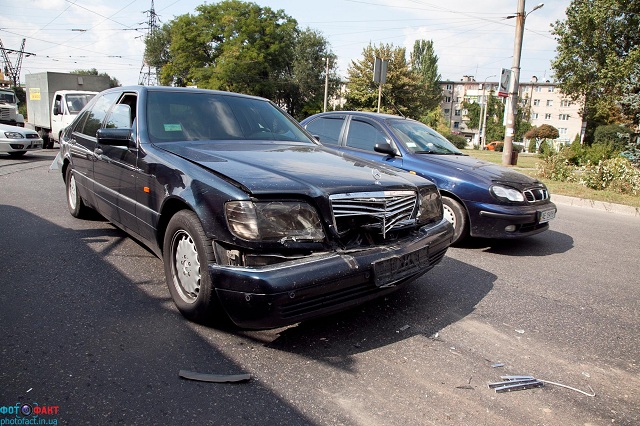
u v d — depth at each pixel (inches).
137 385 98.3
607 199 414.9
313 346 120.5
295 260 108.9
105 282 155.5
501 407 99.0
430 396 101.4
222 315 125.3
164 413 89.7
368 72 2000.5
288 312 105.0
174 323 127.8
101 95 214.5
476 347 126.3
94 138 195.9
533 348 128.2
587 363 121.5
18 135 511.2
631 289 183.8
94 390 95.7
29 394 93.2
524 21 663.1
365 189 121.5
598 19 1064.2
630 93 607.8
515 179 228.1
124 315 131.3
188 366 106.9
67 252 185.0
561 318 150.6
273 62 2030.0
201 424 87.3
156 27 2207.2
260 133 174.2
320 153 157.2
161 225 139.4
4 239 198.5
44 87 722.2
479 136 3184.1
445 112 3988.7
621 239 278.2
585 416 98.0
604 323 148.4
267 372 106.9
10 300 137.3
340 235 116.0
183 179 126.3
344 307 114.5
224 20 1875.0
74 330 120.9
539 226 228.4
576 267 211.6
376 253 118.4
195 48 1966.0
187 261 127.8
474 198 221.1
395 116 282.5
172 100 168.7
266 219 108.1
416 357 118.5
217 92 184.5
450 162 237.5
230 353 114.1
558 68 1201.4
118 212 170.4
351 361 114.2
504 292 172.1
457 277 187.2
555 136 2583.7
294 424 89.0
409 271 126.3
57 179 369.4
